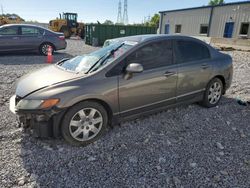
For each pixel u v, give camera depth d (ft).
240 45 60.54
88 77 10.75
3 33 36.40
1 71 25.94
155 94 12.70
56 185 8.39
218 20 76.48
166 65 13.01
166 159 10.06
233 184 8.58
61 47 41.75
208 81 15.21
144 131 12.48
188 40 14.34
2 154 10.06
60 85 10.30
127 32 72.33
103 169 9.34
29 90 10.51
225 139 11.89
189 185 8.51
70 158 9.97
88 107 10.77
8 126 12.58
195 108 15.84
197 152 10.64
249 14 66.54
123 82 11.41
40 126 10.18
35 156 10.02
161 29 103.35
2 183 8.37
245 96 18.81
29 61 34.14
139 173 9.14
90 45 67.97
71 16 97.96
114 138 11.69
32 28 38.78
